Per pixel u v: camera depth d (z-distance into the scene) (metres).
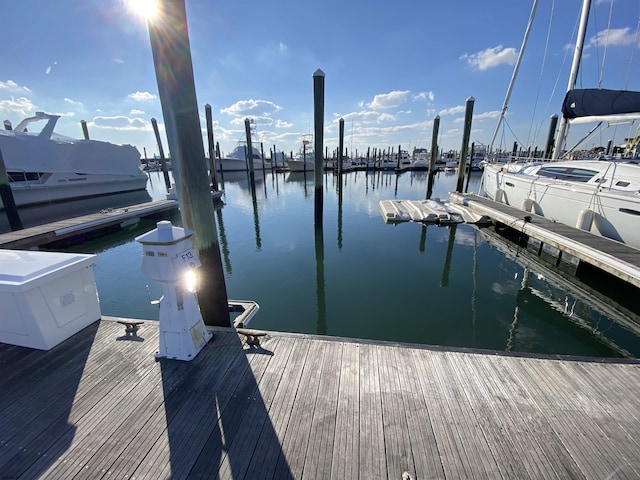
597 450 1.51
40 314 2.33
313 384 1.97
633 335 3.92
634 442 1.56
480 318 4.30
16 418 1.73
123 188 18.42
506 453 1.49
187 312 2.27
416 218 10.09
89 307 2.75
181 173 2.53
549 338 3.86
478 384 1.96
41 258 2.59
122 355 2.32
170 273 2.09
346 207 13.49
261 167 39.94
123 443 1.56
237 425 1.66
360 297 4.93
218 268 2.80
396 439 1.56
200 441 1.56
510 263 6.44
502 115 11.33
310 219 11.21
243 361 2.22
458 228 9.23
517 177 9.12
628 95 7.04
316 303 4.75
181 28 2.28
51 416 1.74
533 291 5.13
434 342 3.76
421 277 5.73
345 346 2.39
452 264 6.38
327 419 1.69
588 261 5.08
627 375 2.05
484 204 9.89
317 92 8.35
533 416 1.72
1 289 2.21
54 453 1.51
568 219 6.95
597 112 7.39
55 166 14.26
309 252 7.33
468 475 1.39
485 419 1.69
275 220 11.16
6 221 11.34
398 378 2.02
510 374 2.06
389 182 25.09
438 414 1.72
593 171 6.71
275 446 1.53
